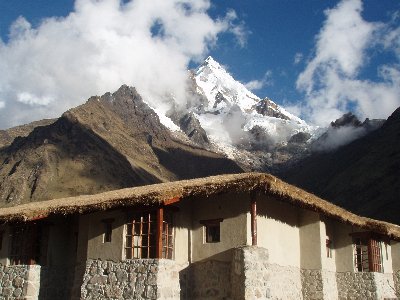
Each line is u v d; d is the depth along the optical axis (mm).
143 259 18281
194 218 20484
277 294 20062
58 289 22344
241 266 17812
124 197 19000
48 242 22453
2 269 22297
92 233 20500
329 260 23953
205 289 19203
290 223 22203
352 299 24156
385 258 26797
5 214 22109
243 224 18938
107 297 18625
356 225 24500
